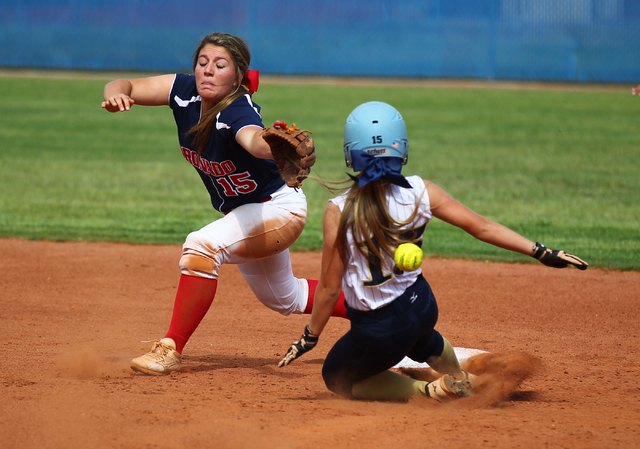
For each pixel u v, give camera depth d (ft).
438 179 145.69
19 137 192.65
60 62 366.63
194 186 140.26
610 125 219.20
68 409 40.88
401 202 39.32
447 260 93.09
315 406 42.65
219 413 40.78
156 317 69.15
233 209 52.24
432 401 43.91
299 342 42.73
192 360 55.72
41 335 61.77
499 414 41.37
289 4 364.17
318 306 41.47
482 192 133.59
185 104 50.72
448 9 353.51
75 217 114.42
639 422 39.96
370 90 299.17
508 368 47.67
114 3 367.45
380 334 40.40
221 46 47.96
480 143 189.98
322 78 346.95
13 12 369.09
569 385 49.52
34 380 47.42
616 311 72.18
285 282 54.65
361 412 41.45
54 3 368.07
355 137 39.22
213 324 67.97
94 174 150.10
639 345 61.46
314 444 35.88
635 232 103.96
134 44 366.84
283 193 51.06
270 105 250.37
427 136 200.34
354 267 40.06
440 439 36.55
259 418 39.91
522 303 74.95
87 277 83.51
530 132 207.62
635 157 170.09
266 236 50.29
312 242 100.48
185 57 363.76
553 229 105.40
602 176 148.46
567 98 282.56
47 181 142.20
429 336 43.37
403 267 38.70
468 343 61.67
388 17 360.07
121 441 36.27
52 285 79.77
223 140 48.06
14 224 109.19
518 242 39.42
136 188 137.59
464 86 320.70
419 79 346.33
